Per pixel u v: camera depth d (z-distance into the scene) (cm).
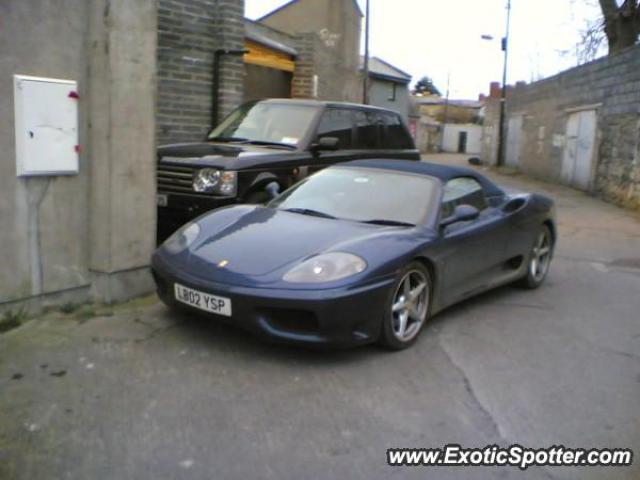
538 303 623
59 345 438
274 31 1418
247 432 338
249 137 781
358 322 427
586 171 1839
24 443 317
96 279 523
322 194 554
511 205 620
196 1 920
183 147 729
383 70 3403
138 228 535
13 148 455
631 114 1499
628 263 853
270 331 419
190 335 467
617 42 2139
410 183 548
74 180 501
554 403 396
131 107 512
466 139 6028
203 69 948
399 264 447
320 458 318
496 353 475
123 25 496
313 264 426
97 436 327
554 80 2222
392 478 305
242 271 429
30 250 476
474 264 549
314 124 774
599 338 525
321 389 394
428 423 360
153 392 378
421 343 485
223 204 651
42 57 465
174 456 312
